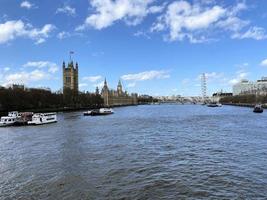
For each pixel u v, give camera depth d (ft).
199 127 418.10
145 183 151.84
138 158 208.33
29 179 162.71
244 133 340.59
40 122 517.96
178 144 267.80
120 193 138.62
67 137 328.29
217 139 296.10
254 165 185.16
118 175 166.40
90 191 141.79
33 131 408.46
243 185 147.13
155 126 444.55
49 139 315.58
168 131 374.63
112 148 249.96
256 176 161.38
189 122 510.17
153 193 138.00
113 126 455.63
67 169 181.27
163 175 165.07
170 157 210.79
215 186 146.30
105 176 164.76
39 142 294.87
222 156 212.43
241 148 242.78
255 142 272.92
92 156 217.56
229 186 146.00
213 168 178.81
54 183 154.61
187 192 138.62
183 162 195.00
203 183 150.82
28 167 188.96
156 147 252.62
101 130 397.60
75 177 163.94
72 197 134.92
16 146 273.33
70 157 215.51
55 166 189.67
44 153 233.55
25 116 546.67
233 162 193.67
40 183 155.33
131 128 419.54
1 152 242.99
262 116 635.25
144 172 171.53
